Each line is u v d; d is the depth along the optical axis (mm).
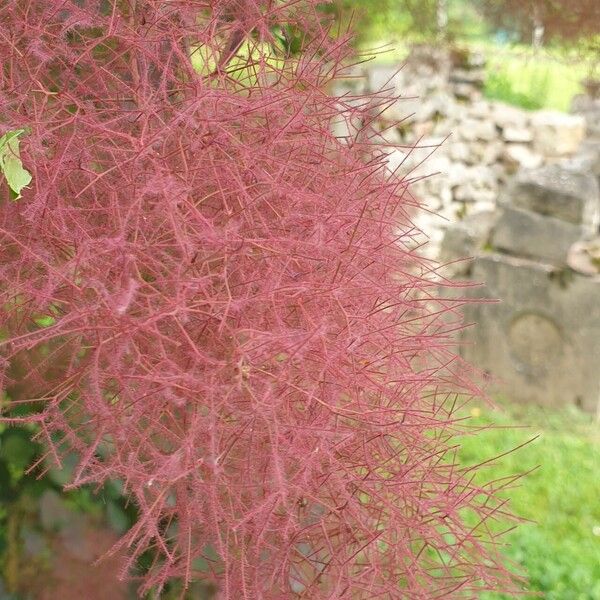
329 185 751
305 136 764
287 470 647
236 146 676
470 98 3766
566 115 3865
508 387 3176
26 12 705
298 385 647
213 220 663
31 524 774
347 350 640
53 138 678
